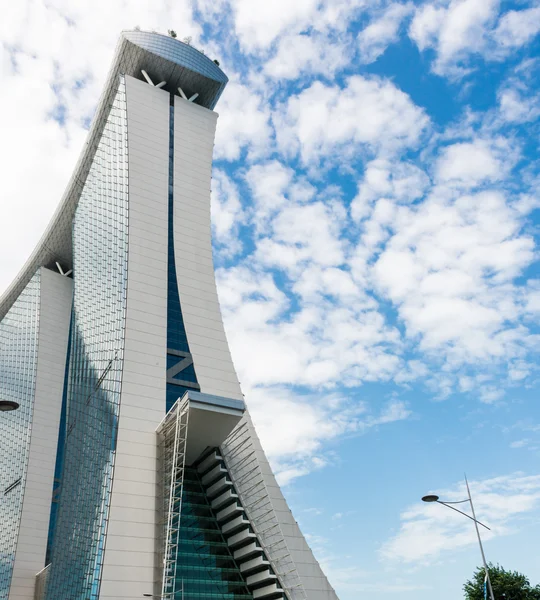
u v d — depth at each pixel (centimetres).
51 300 13425
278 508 7819
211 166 10388
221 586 7056
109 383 7794
